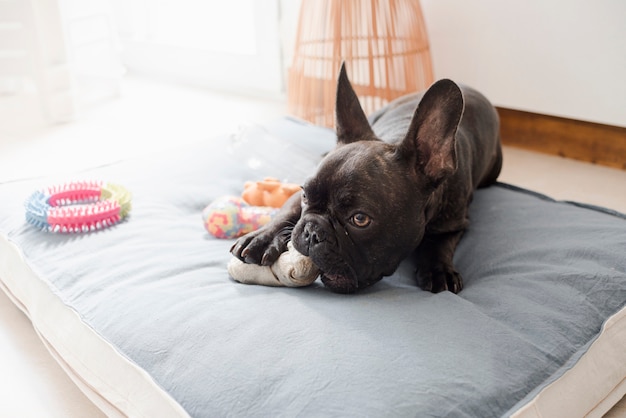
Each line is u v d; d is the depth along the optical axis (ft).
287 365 2.43
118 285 2.91
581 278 2.89
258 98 6.35
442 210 3.18
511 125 5.11
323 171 2.78
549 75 4.69
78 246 3.19
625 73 4.38
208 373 2.45
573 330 2.68
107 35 6.09
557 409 2.51
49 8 5.34
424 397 2.31
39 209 3.32
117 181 3.76
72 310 2.85
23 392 2.87
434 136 2.75
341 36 4.57
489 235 3.35
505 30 4.78
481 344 2.54
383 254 2.80
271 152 4.03
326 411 2.28
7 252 3.30
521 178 4.58
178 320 2.67
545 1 4.55
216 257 3.12
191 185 3.76
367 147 2.84
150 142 5.24
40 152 5.06
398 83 4.87
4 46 5.39
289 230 2.97
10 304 3.39
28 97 6.16
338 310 2.68
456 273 3.05
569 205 3.58
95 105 6.15
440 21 5.07
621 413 2.79
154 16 6.99
